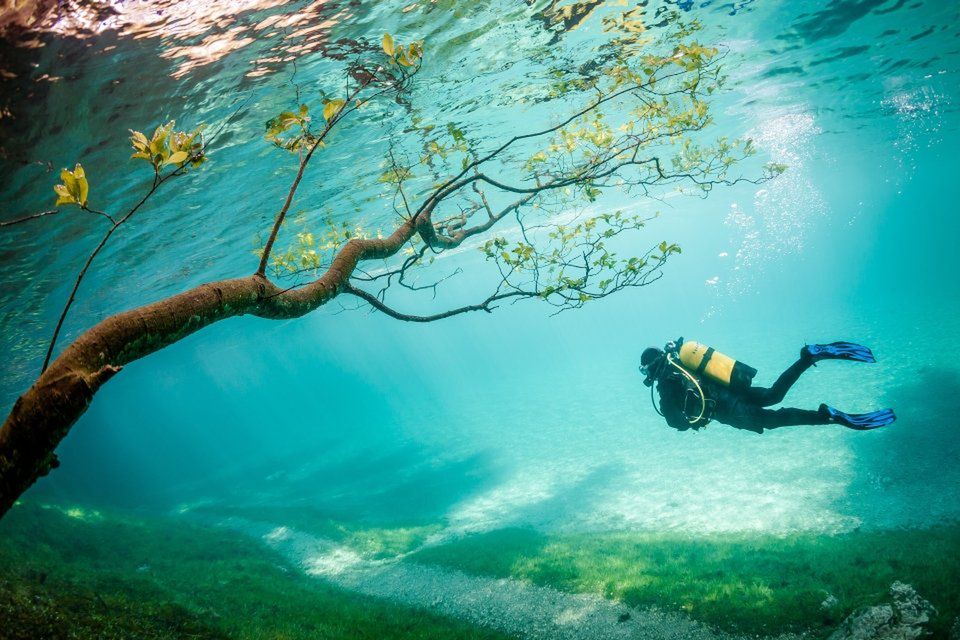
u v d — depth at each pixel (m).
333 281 3.10
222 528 25.12
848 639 8.02
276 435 68.31
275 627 11.81
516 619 11.74
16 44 6.09
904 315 38.72
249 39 7.45
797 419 4.71
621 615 10.73
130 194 10.57
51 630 9.70
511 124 13.47
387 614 12.92
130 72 7.20
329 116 3.33
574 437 28.36
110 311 20.12
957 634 7.25
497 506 20.58
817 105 19.62
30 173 8.38
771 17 11.24
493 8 8.30
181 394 94.00
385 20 7.90
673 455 21.34
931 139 33.72
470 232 5.80
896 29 13.53
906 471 13.84
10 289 13.52
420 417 49.75
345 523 22.00
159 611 11.80
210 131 9.43
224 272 20.67
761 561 11.34
